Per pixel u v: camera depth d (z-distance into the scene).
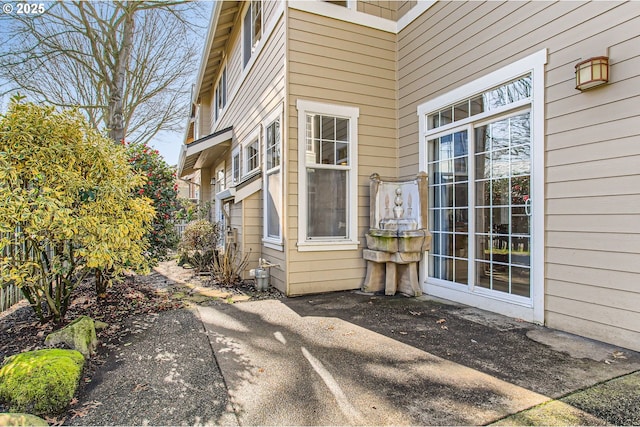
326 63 5.19
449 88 4.71
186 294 5.14
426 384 2.39
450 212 4.76
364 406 2.13
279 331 3.49
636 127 2.90
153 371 2.63
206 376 2.54
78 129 3.59
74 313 4.11
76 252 3.56
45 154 3.25
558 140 3.44
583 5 3.25
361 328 3.56
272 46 5.66
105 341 3.24
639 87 2.88
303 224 5.02
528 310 3.70
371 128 5.52
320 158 5.17
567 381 2.41
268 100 5.90
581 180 3.25
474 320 3.80
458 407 2.11
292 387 2.37
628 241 2.94
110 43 10.52
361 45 5.46
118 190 3.73
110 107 10.06
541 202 3.56
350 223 5.33
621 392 2.25
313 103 5.09
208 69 11.36
